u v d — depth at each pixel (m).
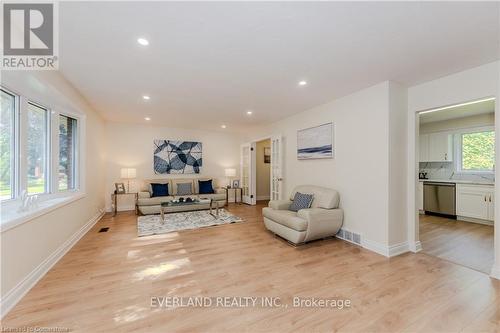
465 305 1.77
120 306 1.74
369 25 1.71
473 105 3.83
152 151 5.94
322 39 1.91
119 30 1.77
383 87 2.85
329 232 3.27
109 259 2.63
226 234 3.65
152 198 5.07
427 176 5.50
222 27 1.74
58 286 2.02
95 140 4.37
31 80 2.11
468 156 4.83
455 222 4.37
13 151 2.26
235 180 6.97
